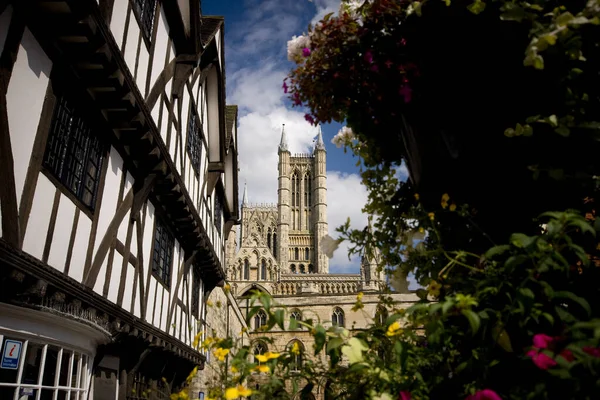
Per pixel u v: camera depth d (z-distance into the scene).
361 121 2.71
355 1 2.66
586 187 2.05
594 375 1.50
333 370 2.35
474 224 2.14
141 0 7.11
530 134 1.95
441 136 2.17
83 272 5.68
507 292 1.89
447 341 2.06
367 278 61.09
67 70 5.10
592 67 2.12
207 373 14.03
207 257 12.73
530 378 1.80
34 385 4.59
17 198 4.22
